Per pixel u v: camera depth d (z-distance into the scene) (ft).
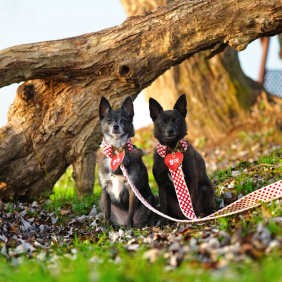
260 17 16.87
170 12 17.87
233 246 8.29
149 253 8.52
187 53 18.29
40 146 19.17
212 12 17.29
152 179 32.04
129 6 41.24
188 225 12.75
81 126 19.25
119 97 19.08
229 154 38.42
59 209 17.70
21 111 19.34
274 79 53.52
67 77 18.74
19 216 15.17
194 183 14.93
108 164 15.16
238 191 16.24
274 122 41.91
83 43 18.25
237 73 46.68
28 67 17.67
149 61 18.28
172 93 46.32
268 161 20.08
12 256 9.83
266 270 6.56
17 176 19.10
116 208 16.01
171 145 14.94
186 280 6.66
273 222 9.25
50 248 11.26
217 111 45.01
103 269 7.63
